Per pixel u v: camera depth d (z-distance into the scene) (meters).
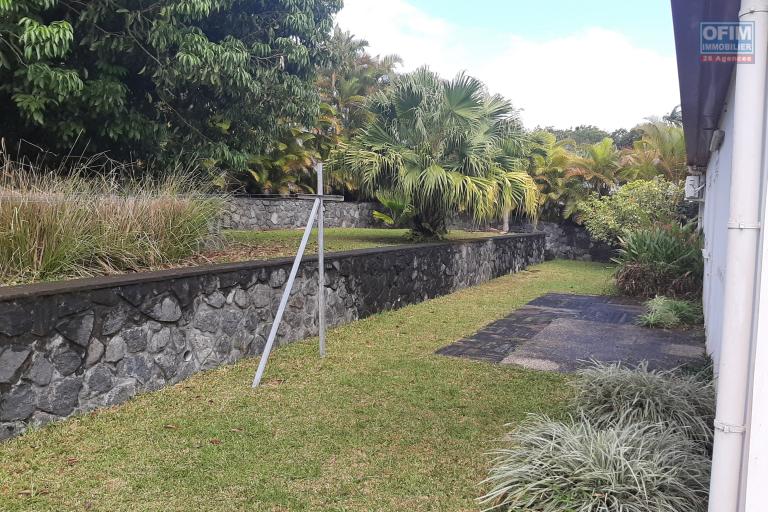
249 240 8.11
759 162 1.78
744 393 1.82
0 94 5.91
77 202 4.43
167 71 6.07
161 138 6.92
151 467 2.82
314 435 3.27
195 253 5.52
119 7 5.74
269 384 4.18
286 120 9.28
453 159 9.87
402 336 5.94
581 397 3.59
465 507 2.53
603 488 2.36
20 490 2.55
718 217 4.31
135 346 3.82
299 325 5.59
